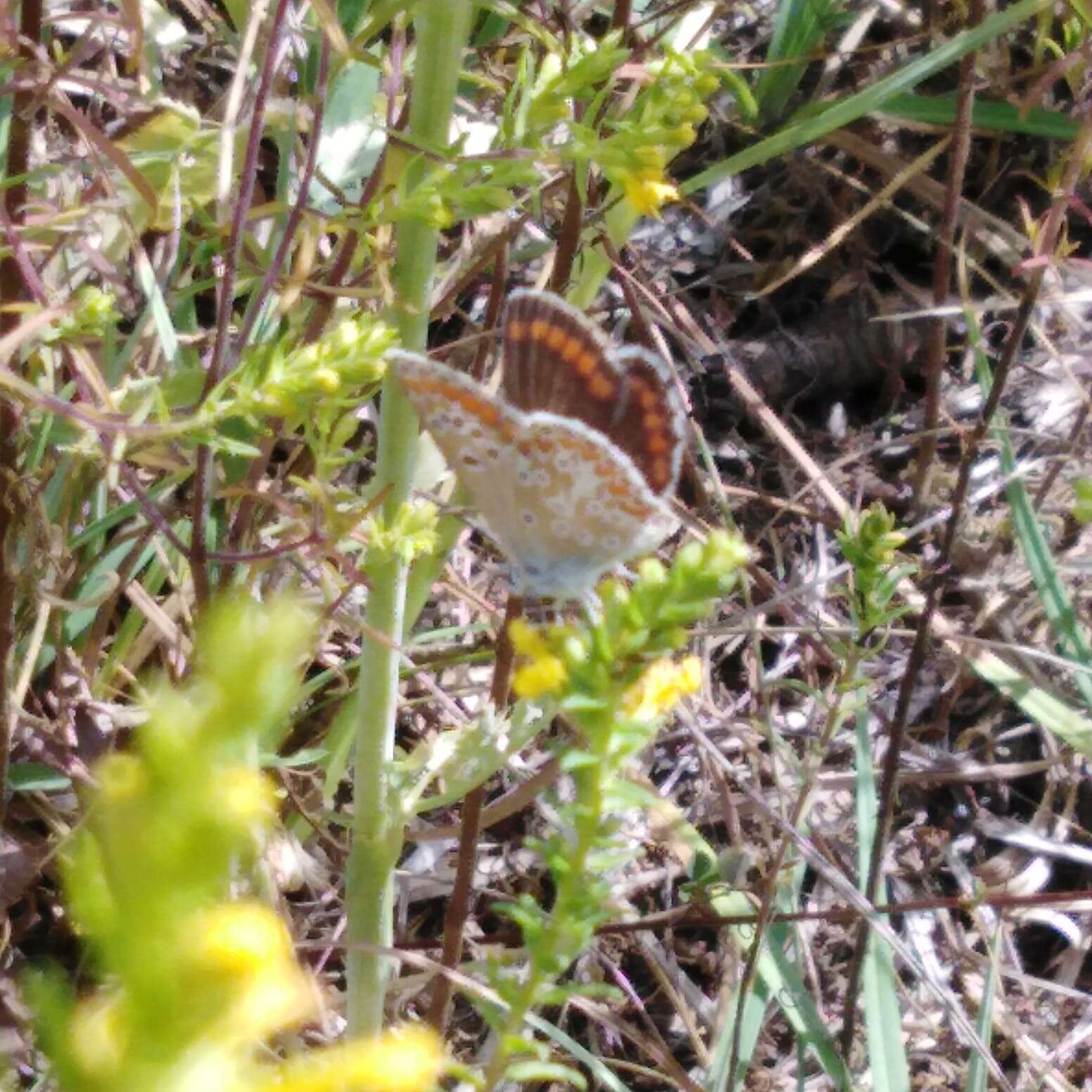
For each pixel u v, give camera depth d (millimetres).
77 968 114
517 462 109
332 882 129
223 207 109
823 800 145
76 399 115
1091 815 148
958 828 147
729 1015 130
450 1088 125
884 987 121
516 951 120
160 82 130
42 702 122
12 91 98
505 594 147
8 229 96
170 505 127
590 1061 118
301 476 131
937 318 150
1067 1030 137
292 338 117
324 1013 112
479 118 133
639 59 118
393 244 109
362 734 109
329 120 121
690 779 145
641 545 112
